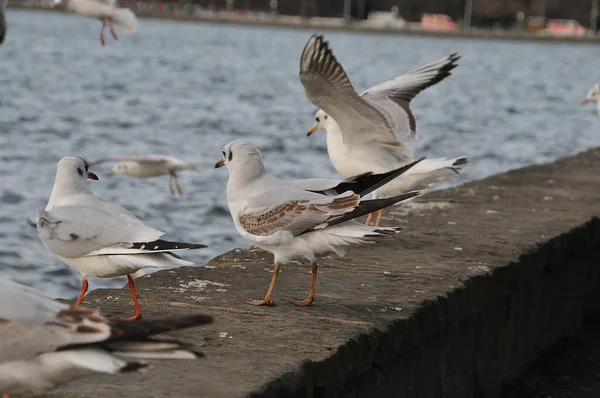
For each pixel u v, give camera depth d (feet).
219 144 102.17
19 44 280.10
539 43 461.37
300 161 90.48
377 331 23.80
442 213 38.91
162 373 20.29
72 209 24.00
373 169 35.40
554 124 135.85
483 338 29.55
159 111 132.57
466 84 209.56
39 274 48.85
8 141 96.43
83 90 160.66
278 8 547.90
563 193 44.24
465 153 102.37
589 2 506.07
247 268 29.86
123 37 350.02
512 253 31.78
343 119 33.14
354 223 24.90
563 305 35.73
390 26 488.85
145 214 62.54
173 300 26.02
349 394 23.00
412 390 25.67
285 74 216.95
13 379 15.52
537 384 31.65
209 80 193.26
